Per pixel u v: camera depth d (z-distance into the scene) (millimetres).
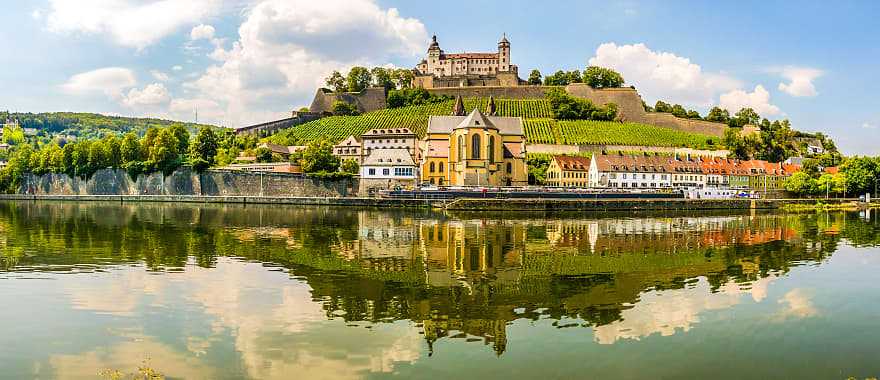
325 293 46750
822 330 38375
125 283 49844
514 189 163000
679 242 82625
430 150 199625
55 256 64312
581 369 31375
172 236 84500
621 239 85438
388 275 54562
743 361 32906
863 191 199750
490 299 45281
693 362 32594
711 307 43469
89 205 170000
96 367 31438
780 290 49375
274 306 42719
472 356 33000
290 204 168625
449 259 64688
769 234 94812
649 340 35906
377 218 119500
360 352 33500
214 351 33625
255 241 79000
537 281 52344
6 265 58250
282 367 31391
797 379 30766
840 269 60125
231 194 191500
